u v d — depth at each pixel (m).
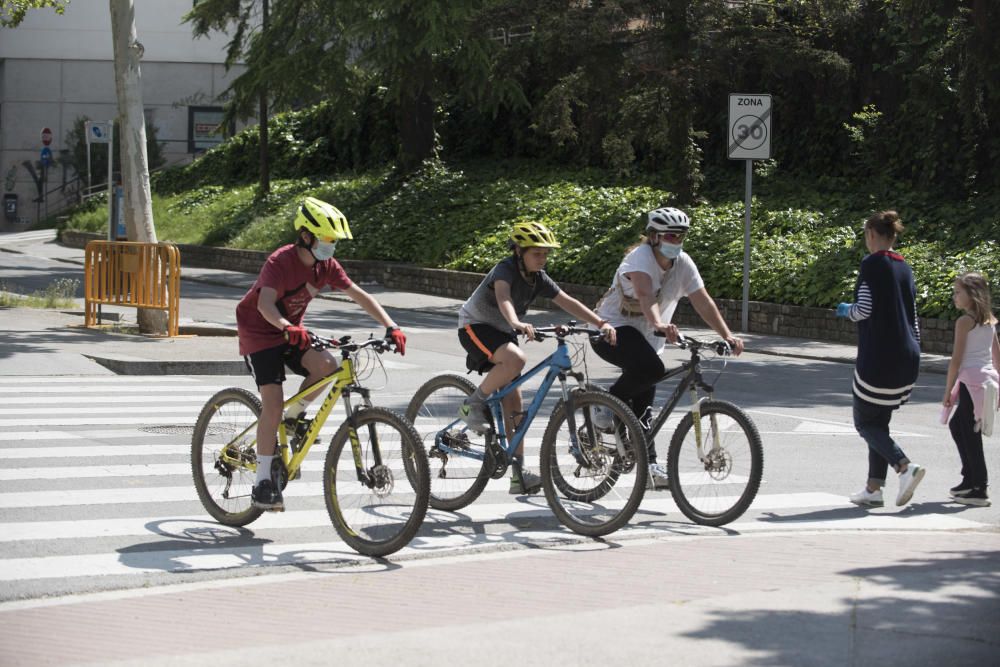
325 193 74.56
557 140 59.72
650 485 15.45
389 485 13.28
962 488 16.73
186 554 13.35
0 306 43.94
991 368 16.61
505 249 56.78
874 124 52.06
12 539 13.81
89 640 9.89
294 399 14.08
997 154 47.25
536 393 15.13
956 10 41.22
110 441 20.33
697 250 48.50
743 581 11.87
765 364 35.38
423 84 64.44
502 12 50.91
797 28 54.59
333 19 67.94
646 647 9.25
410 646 9.29
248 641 9.80
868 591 11.13
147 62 104.50
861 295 16.19
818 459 20.02
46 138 104.69
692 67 48.94
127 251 37.38
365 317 47.19
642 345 15.46
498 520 15.29
